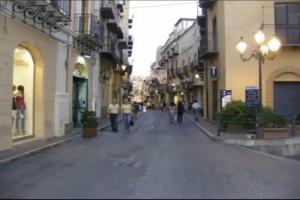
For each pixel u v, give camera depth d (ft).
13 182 31.30
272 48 61.52
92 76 91.91
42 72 59.77
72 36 74.02
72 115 80.79
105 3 115.34
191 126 101.55
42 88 59.77
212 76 99.09
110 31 127.85
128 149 52.47
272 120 63.26
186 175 35.01
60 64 67.72
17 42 50.44
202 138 70.03
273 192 29.40
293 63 89.20
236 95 89.61
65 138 61.77
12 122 50.29
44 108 60.29
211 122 105.81
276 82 89.92
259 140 59.06
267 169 39.93
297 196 28.25
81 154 47.03
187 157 46.21
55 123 64.95
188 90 197.98
